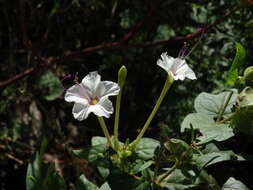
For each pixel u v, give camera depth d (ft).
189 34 2.18
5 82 2.19
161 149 1.23
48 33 2.52
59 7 2.41
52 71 2.37
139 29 2.28
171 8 2.36
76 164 2.12
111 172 1.24
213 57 2.07
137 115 2.29
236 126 1.32
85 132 2.33
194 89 2.05
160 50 2.35
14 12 2.55
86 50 2.27
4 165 2.18
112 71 2.38
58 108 2.42
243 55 1.31
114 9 2.31
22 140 2.25
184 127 1.36
